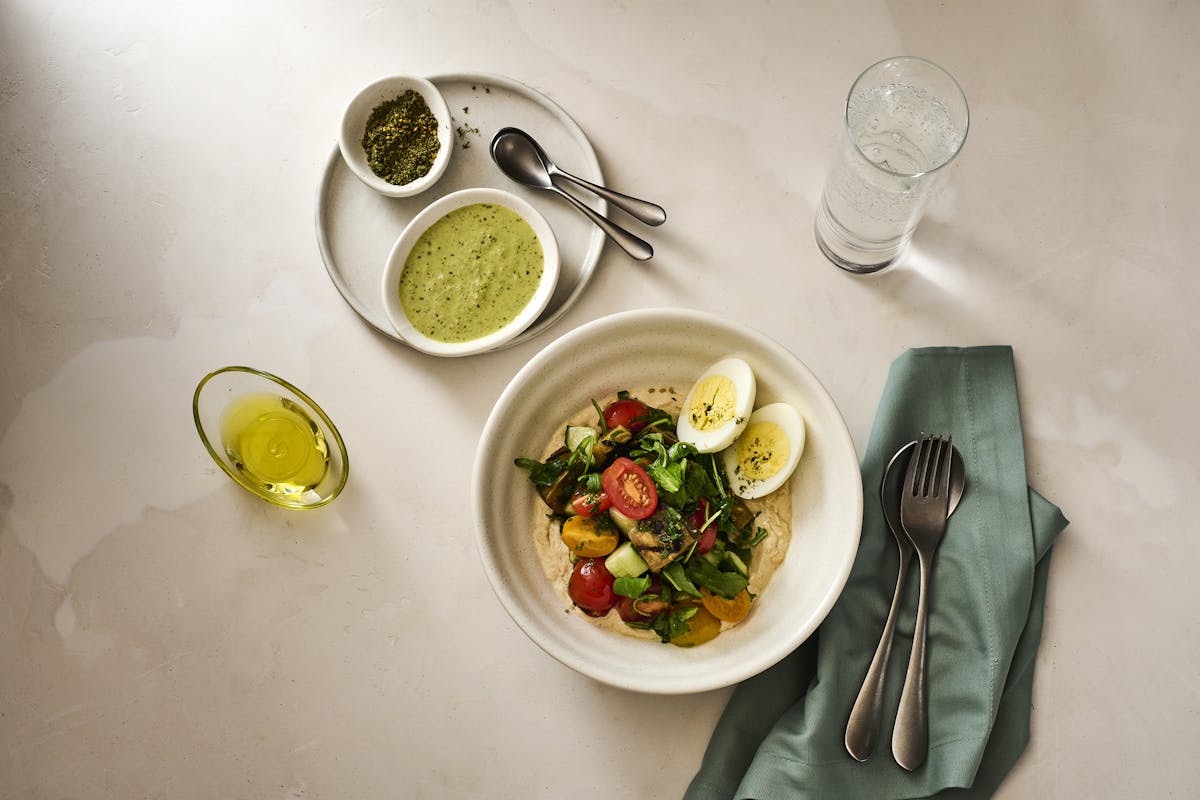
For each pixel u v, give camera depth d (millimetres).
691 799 716
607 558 701
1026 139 787
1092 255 775
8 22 823
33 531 771
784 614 704
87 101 817
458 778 737
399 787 739
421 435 771
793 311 776
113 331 792
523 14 814
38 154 812
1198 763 720
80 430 782
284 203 802
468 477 767
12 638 760
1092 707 727
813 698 703
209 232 800
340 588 757
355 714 745
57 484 776
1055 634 734
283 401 745
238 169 807
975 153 787
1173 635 732
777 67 804
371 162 773
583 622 717
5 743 750
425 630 751
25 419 784
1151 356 762
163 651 756
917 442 731
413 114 773
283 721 747
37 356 790
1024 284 773
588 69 807
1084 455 753
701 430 726
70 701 753
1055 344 765
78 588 764
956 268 777
